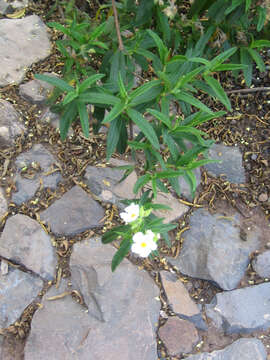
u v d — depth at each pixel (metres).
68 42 0.61
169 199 0.71
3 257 0.64
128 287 0.63
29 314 0.61
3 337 0.60
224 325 0.62
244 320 0.62
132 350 0.59
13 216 0.67
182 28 0.63
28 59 0.83
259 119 0.81
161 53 0.51
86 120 0.49
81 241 0.67
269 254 0.68
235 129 0.80
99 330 0.59
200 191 0.73
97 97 0.48
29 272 0.64
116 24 0.54
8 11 0.91
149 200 0.54
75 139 0.76
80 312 0.61
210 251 0.67
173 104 0.79
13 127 0.75
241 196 0.74
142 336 0.60
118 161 0.74
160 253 0.67
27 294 0.62
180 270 0.66
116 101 0.48
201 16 0.68
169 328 0.61
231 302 0.64
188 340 0.61
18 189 0.70
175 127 0.50
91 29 0.63
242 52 0.66
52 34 0.88
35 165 0.72
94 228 0.68
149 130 0.47
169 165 0.53
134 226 0.46
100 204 0.70
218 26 0.63
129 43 0.61
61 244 0.67
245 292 0.65
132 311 0.61
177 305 0.63
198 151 0.51
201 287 0.66
